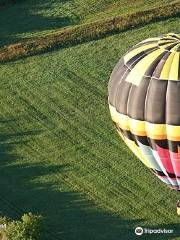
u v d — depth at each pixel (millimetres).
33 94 192000
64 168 172750
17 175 172500
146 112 143375
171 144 145000
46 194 167750
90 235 159250
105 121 182250
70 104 187875
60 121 184000
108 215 162125
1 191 169250
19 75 197750
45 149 177625
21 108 188625
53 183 169875
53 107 187750
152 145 147750
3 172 173625
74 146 177375
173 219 159625
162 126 143375
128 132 149875
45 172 172375
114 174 169750
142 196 164500
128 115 146250
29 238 153250
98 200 165125
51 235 159625
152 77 141375
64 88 192250
